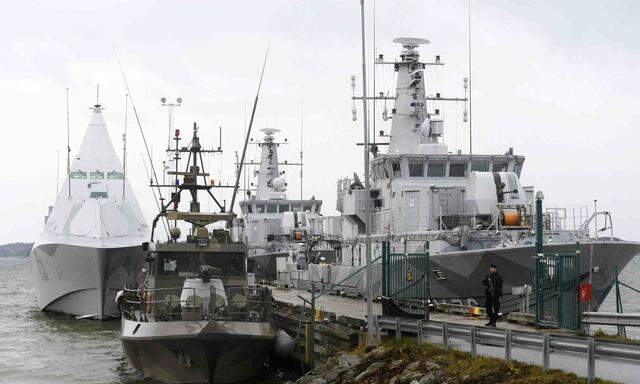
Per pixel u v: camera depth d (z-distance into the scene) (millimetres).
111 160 50562
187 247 26047
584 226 27797
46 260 46250
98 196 48656
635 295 63812
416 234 29781
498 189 29062
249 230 59844
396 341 21172
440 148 34000
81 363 31672
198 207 31141
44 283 47781
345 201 38062
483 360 17406
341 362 21422
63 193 48562
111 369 30219
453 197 30859
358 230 37781
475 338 18031
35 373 29672
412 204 31844
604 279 25562
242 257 26594
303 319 26875
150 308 25219
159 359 23984
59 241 44969
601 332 19938
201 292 24422
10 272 175250
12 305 63219
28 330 42156
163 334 22969
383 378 19406
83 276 44969
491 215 28781
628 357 14469
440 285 28219
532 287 25719
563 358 17391
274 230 59875
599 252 24891
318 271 41375
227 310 24359
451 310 26625
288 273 46438
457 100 37219
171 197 31266
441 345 19938
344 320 24406
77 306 46562
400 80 36750
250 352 23875
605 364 16594
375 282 32938
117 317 46000
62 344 37031
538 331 20062
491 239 28016
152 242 27047
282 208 60906
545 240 27219
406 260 24938
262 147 62812
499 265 26016
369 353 20891
